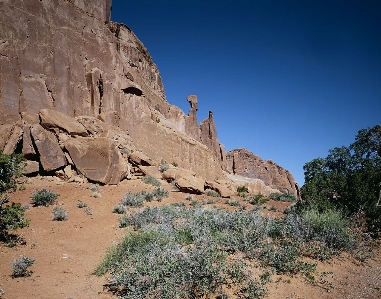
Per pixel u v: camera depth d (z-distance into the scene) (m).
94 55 30.23
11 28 21.62
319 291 6.46
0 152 11.05
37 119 21.56
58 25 25.97
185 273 5.89
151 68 76.69
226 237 8.90
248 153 102.69
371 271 8.02
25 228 11.66
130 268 6.71
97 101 28.95
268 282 6.67
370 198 12.75
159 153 38.53
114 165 21.77
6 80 20.44
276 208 20.14
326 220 10.21
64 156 20.78
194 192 24.08
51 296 6.43
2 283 7.02
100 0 32.38
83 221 13.48
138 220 12.80
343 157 20.16
